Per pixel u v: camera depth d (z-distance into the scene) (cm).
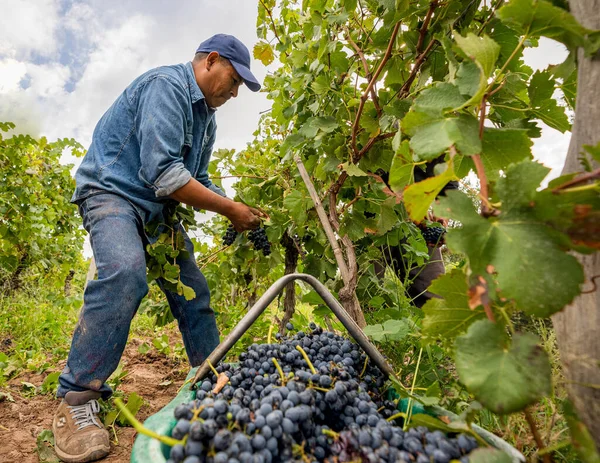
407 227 271
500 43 155
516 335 76
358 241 279
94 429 215
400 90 191
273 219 285
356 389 120
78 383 217
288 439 95
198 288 301
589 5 90
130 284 222
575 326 89
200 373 130
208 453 88
